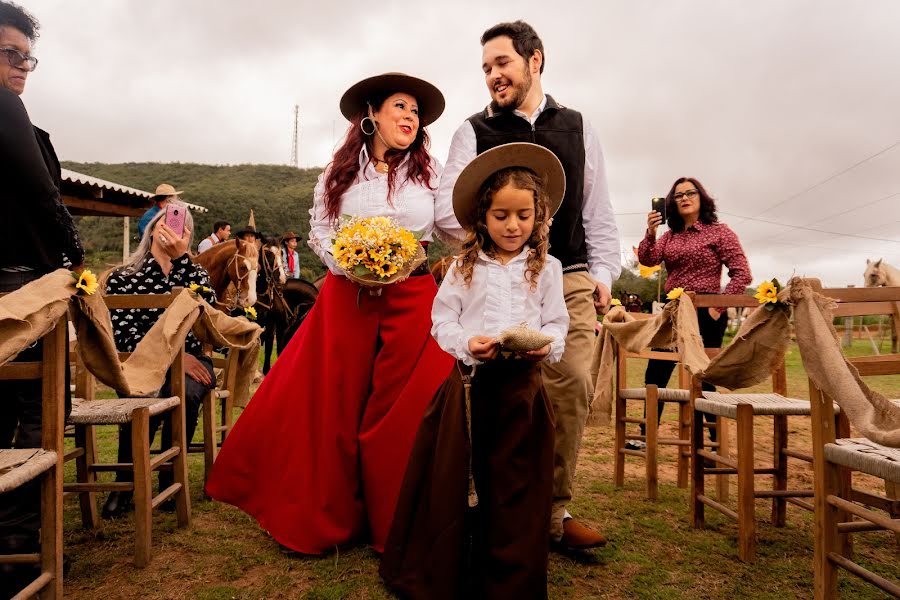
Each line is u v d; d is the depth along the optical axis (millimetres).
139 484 2652
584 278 2912
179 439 3121
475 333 2285
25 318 1875
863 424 1972
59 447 2096
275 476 2969
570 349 2791
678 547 2910
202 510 3385
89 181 10852
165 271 3549
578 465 4551
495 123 3055
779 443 3283
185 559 2729
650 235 5020
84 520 3074
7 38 2416
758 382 2789
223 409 4207
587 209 3115
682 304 3369
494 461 2119
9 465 1921
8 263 2379
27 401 2318
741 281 4738
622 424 3982
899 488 3105
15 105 2312
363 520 2906
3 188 2320
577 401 2762
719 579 2568
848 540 2793
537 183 2273
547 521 2088
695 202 4887
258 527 3129
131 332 3449
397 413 2828
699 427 3203
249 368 4246
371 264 2656
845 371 2156
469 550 2119
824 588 2262
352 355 2914
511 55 2924
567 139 2996
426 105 3129
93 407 2832
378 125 3047
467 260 2316
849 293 2428
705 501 3096
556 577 2555
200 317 3551
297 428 2920
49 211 2406
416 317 2926
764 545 2971
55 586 2088
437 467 2133
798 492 2848
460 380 2178
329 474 2838
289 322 9664
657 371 4879
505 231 2248
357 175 3086
